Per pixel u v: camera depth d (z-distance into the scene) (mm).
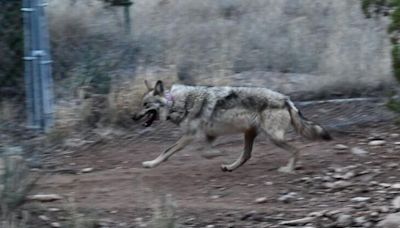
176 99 27469
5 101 33000
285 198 24031
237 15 48156
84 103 32656
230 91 27391
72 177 26969
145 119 30734
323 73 38500
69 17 39312
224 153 29781
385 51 38062
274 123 26984
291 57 40312
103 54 36531
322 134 27422
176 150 27703
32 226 20953
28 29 31656
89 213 22000
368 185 24875
